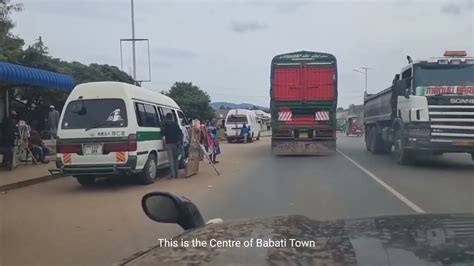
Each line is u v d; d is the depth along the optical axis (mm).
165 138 13938
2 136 15633
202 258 1882
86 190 12062
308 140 20703
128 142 11867
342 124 76500
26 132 17000
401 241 1925
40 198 10867
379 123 21641
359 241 1974
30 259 6016
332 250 1881
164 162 14305
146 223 7965
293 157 20719
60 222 8180
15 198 10906
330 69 20359
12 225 8008
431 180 12789
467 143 14914
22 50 28703
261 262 1788
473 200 9719
